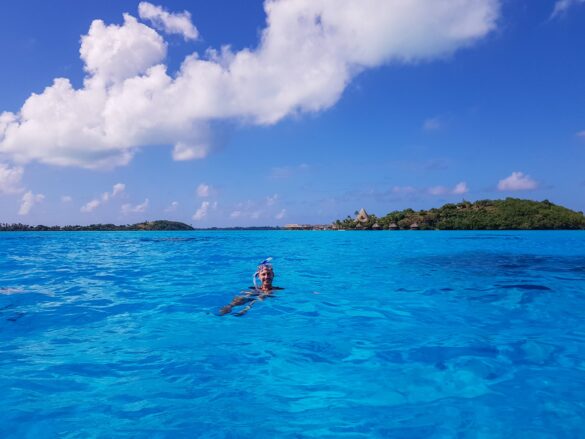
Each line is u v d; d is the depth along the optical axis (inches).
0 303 294.7
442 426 117.1
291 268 519.5
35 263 597.9
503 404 131.3
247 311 269.6
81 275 453.7
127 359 173.2
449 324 235.8
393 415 124.0
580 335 211.0
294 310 272.5
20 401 132.1
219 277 435.5
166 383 147.9
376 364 168.4
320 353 182.9
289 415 124.0
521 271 486.0
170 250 892.0
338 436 111.7
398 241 1254.3
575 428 115.4
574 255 709.3
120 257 708.7
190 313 263.9
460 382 149.2
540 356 177.5
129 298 313.4
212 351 184.7
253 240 1449.3
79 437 110.5
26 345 193.0
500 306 284.2
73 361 170.2
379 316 254.7
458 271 478.0
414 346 192.4
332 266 544.1
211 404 131.3
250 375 156.1
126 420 120.2
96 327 228.4
